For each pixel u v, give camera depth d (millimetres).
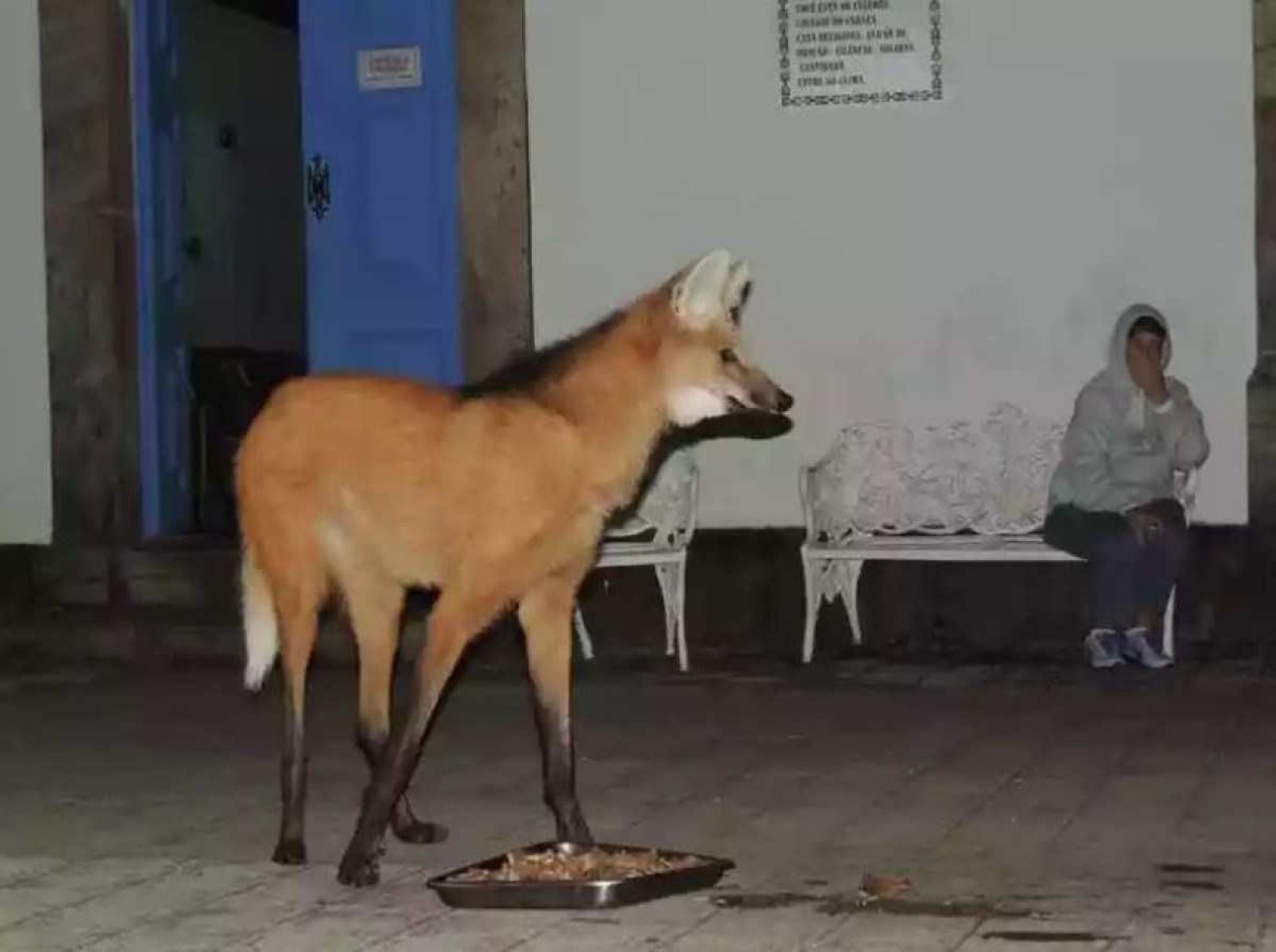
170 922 6324
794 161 11570
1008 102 11312
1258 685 10398
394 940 6051
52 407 12312
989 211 11359
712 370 6715
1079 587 11188
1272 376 11023
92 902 6594
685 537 11570
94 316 12266
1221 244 11102
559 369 6738
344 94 12211
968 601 11344
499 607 6750
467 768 8883
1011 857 7078
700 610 11672
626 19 11695
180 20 13359
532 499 6637
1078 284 11258
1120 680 10602
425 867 7055
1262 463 11039
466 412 6750
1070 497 10891
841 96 11484
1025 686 10562
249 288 14594
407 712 6734
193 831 7703
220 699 10891
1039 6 11250
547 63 11789
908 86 11414
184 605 12078
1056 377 11305
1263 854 7066
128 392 12344
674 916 6285
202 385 13539
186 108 13508
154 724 10156
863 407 11531
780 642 11602
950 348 11422
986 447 11320
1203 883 6672
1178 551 10797
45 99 12250
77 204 12250
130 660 12023
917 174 11430
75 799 8359
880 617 11469
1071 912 6305
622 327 6754
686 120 11664
